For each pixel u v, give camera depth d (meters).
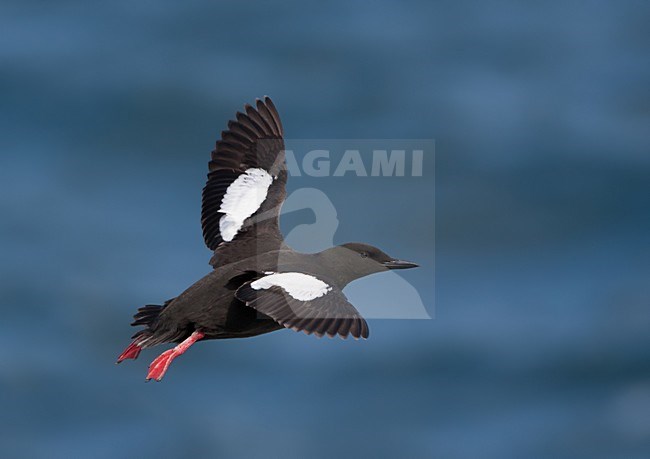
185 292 9.58
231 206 10.54
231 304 9.34
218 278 9.55
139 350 9.46
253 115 10.96
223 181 10.69
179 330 9.49
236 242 10.22
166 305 9.77
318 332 8.49
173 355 9.21
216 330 9.41
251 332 9.47
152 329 9.59
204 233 10.55
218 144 10.80
